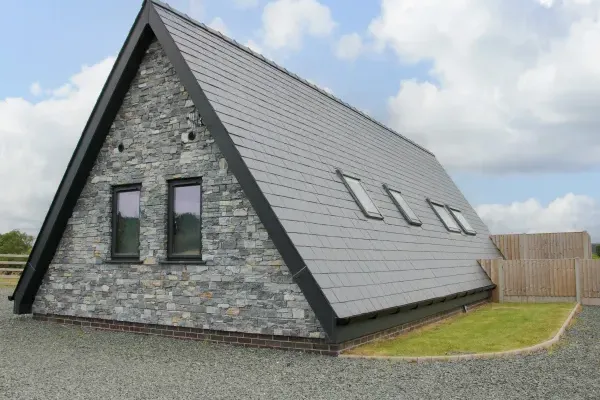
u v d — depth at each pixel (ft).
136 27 37.27
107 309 38.78
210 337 33.45
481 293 56.44
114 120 39.55
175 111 36.52
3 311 48.70
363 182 46.01
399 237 43.42
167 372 25.31
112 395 21.40
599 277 58.54
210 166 34.40
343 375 24.50
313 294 28.43
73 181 40.11
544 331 36.96
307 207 33.35
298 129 41.81
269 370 25.55
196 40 37.86
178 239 36.27
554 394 21.47
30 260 42.57
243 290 32.14
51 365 27.12
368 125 63.26
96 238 40.01
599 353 29.89
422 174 68.95
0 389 22.54
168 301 35.50
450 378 23.91
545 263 60.13
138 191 38.86
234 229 32.83
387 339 33.83
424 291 39.09
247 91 38.73
